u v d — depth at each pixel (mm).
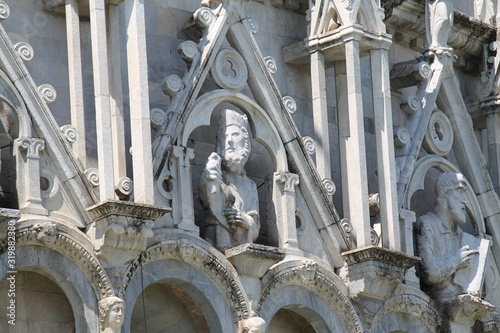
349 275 52812
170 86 50188
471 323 56375
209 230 50531
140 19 48781
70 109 48906
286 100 52719
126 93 50281
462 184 56812
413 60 57938
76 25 48812
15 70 47062
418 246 56094
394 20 58406
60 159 47375
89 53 49906
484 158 58750
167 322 50250
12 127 47188
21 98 47031
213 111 52312
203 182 50469
